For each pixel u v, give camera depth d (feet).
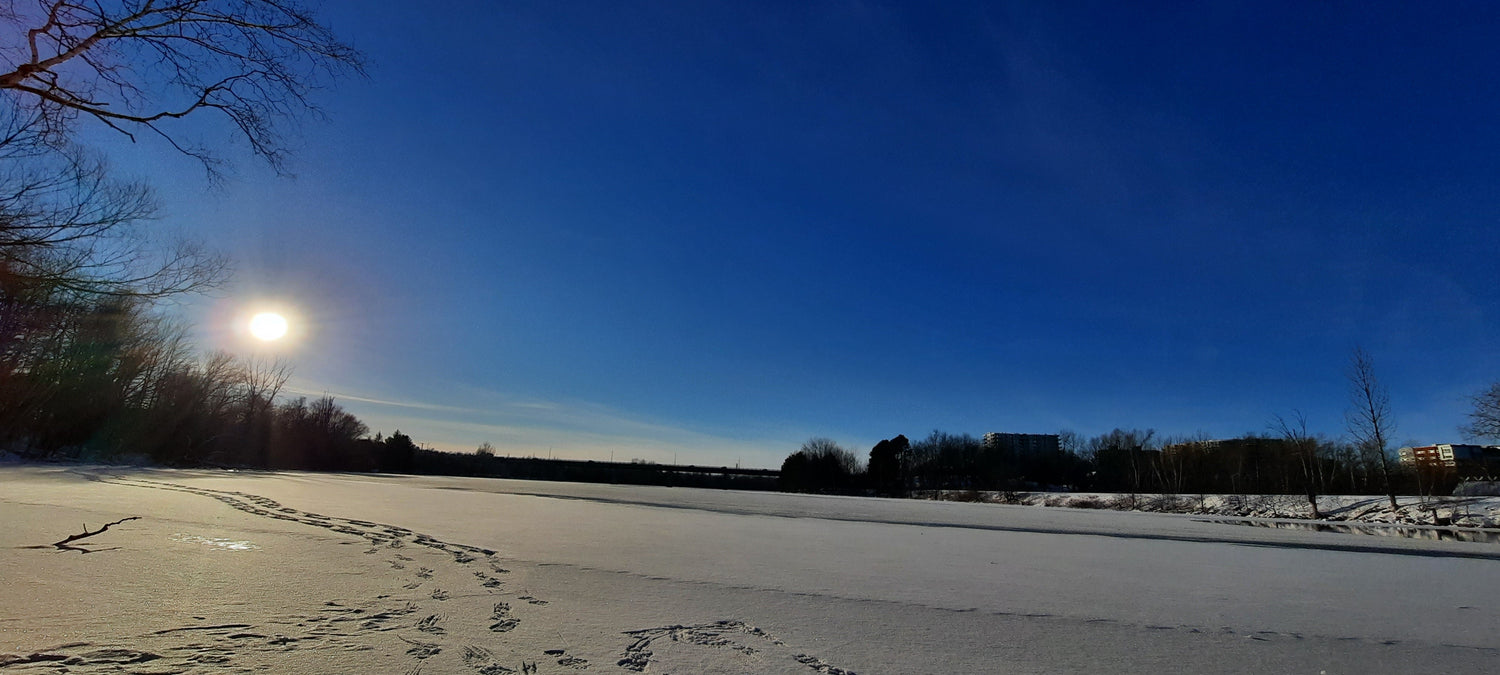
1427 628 25.03
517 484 135.03
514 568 29.76
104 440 130.31
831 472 283.38
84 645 15.90
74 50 18.29
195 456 153.79
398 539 37.01
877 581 31.45
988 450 298.76
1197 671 18.86
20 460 109.60
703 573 31.17
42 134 21.89
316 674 14.99
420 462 284.61
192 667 14.93
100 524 35.47
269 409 197.06
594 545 39.04
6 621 17.38
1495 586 36.11
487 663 16.48
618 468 350.84
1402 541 66.13
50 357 92.22
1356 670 19.45
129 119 19.93
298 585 23.65
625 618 21.72
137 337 123.24
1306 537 68.49
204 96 20.24
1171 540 60.39
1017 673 18.11
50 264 28.76
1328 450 167.53
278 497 62.49
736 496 123.24
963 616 24.58
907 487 272.10
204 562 26.78
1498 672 19.53
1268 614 27.02
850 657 18.79
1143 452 247.50
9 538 29.63
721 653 18.49
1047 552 47.26
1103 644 21.35
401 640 17.92
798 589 28.37
